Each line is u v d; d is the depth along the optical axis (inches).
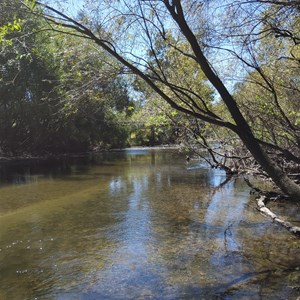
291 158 210.4
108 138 1999.3
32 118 1369.3
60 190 655.1
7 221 437.4
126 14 216.2
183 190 636.7
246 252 317.4
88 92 234.7
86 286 255.1
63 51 229.5
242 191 617.3
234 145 765.9
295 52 311.3
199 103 421.7
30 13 193.6
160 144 2324.1
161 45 230.7
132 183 729.0
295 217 426.0
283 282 254.4
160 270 280.7
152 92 337.1
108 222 424.5
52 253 322.3
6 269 288.0
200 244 341.1
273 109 346.0
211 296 235.9
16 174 900.0
